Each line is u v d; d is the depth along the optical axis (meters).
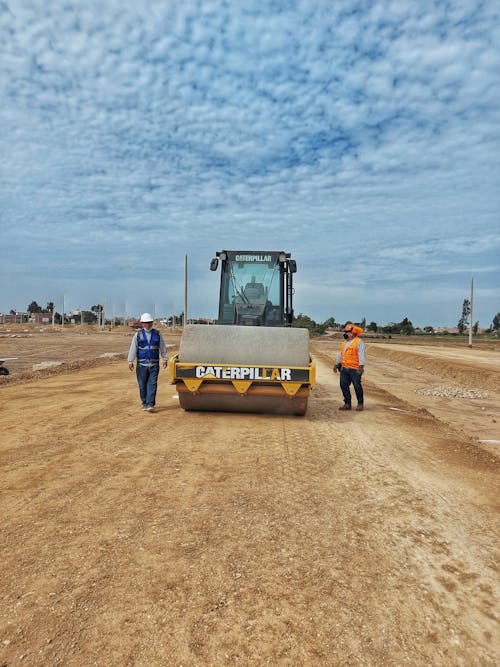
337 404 11.91
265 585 3.38
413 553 3.97
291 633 2.88
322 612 3.10
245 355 9.09
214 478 5.63
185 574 3.48
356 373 10.80
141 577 3.43
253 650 2.73
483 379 20.36
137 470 5.85
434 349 43.72
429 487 5.68
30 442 7.05
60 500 4.82
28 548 3.81
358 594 3.32
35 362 24.81
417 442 8.09
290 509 4.77
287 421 9.25
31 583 3.32
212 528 4.26
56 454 6.45
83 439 7.29
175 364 9.05
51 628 2.86
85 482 5.37
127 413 9.48
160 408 10.20
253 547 3.93
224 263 11.91
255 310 11.53
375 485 5.63
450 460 7.05
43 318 155.00
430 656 2.74
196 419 9.08
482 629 3.00
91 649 2.70
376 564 3.75
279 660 2.66
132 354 9.73
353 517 4.65
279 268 11.82
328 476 5.88
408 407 12.66
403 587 3.44
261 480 5.61
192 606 3.11
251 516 4.55
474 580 3.58
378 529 4.41
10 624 2.89
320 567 3.66
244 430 8.27
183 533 4.14
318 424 9.08
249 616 3.03
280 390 9.01
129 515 4.49
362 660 2.68
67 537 4.01
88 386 13.73
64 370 19.12
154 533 4.12
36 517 4.40
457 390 17.56
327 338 81.69
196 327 9.27
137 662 2.62
